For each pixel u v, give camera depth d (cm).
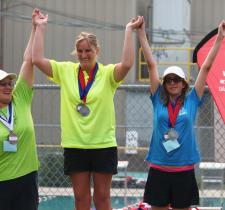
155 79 1112
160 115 1086
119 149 2216
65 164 1075
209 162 1817
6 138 984
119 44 3581
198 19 3866
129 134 2112
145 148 2031
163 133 1078
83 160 1063
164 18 3497
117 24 3631
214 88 1209
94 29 3597
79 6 3656
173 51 3394
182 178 1080
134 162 2245
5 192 991
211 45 1204
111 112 1067
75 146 1052
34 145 1016
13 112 1005
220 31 1099
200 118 1986
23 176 998
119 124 2531
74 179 1073
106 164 1059
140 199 1780
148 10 3678
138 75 3459
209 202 1714
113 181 1881
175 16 3488
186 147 1075
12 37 3625
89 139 1050
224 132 1664
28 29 3631
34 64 1066
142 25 1103
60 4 3662
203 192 1706
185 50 3391
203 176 1745
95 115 1055
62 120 1071
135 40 3428
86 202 1078
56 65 1085
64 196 1719
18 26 3634
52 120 3039
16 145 988
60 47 3616
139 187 1877
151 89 1116
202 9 3862
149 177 1098
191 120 1084
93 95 1056
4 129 989
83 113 1055
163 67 3356
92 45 1064
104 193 1070
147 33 3528
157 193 1088
